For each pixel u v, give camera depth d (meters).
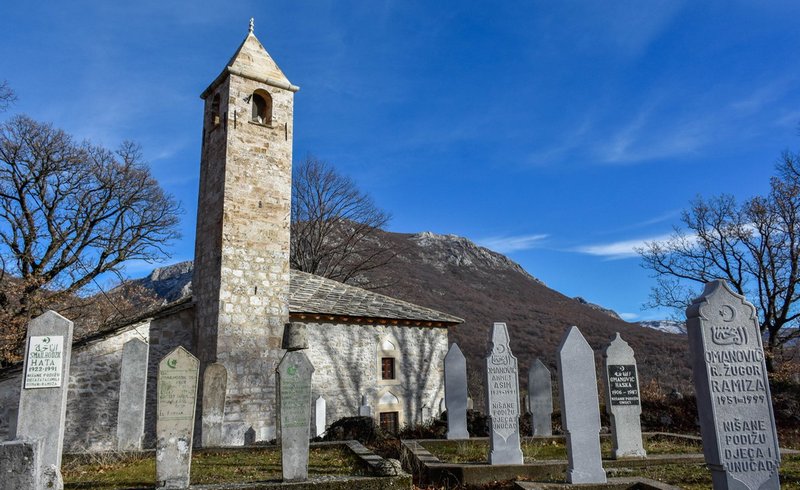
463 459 10.10
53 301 23.81
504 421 9.48
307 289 19.56
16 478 6.16
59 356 8.41
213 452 11.27
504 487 8.28
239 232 16.38
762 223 24.31
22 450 6.23
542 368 14.07
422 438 13.48
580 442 8.03
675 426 16.92
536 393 13.90
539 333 56.00
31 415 8.11
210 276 16.34
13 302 22.97
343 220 36.97
